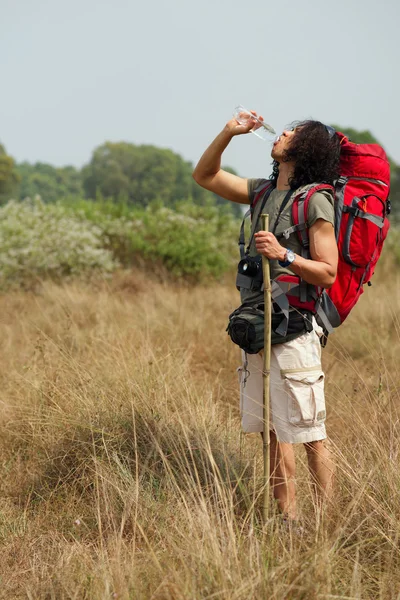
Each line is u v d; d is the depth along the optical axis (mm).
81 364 7043
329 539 4098
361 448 4867
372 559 4137
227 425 5879
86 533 4797
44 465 5621
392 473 4578
